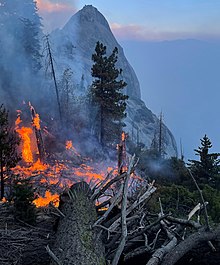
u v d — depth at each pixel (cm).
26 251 726
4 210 1002
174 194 1254
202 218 1028
